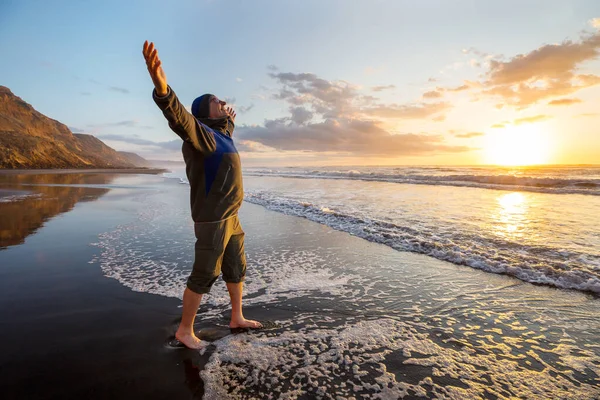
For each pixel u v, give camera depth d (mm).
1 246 5566
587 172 29250
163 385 2008
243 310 3199
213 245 2459
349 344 2535
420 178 22016
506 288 3711
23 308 3135
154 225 7516
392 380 2084
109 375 2096
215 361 2277
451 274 4215
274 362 2285
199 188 2439
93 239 6102
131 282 3883
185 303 2479
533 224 6961
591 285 3590
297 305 3314
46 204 10867
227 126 2697
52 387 1964
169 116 1945
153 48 1744
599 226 6668
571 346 2496
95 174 40156
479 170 36781
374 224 7148
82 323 2828
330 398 1911
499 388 2008
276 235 6605
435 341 2582
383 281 3994
